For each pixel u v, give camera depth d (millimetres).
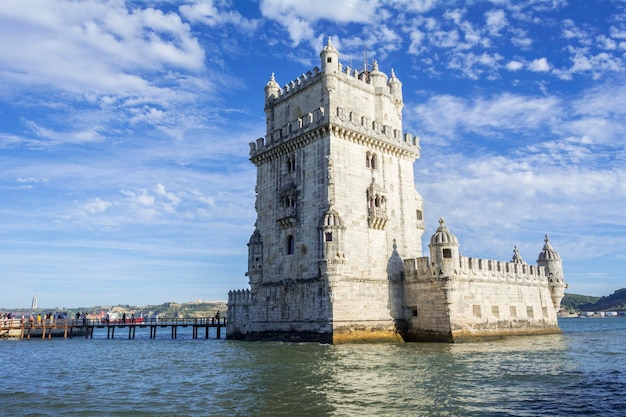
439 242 52156
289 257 56406
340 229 50688
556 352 42750
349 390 25125
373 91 61031
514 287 60812
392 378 28594
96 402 23828
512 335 58312
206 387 26984
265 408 21531
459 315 51812
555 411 20984
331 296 49531
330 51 56594
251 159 64188
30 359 44531
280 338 55750
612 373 30656
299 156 57281
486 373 30422
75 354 49344
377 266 54531
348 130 54469
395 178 59406
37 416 21156
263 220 61438
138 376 32125
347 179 53938
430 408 21344
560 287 68562
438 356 39000
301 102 59969
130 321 85688
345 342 49406
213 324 79188
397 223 58156
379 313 53312
